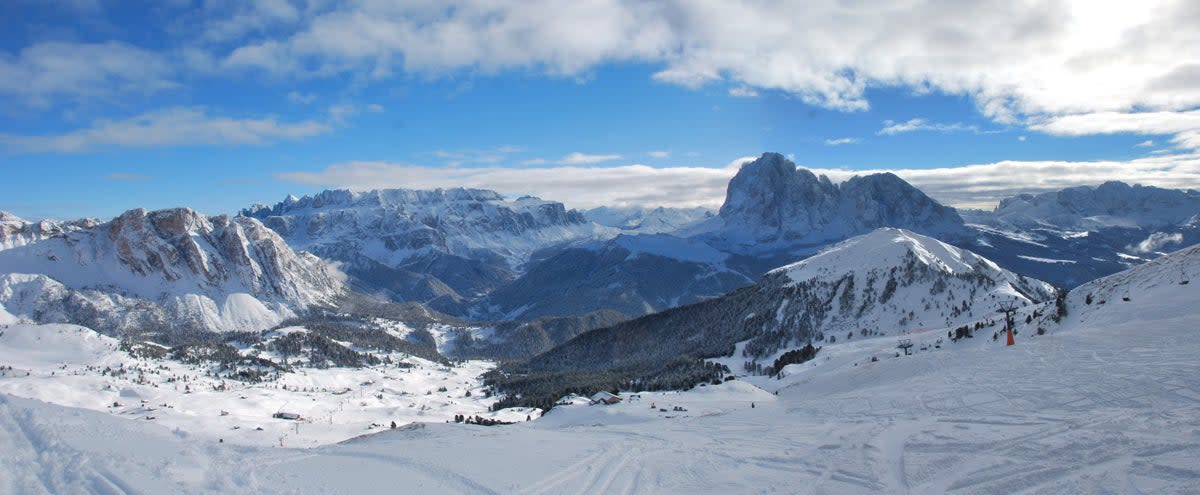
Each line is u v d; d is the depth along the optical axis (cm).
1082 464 3425
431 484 3709
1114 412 4350
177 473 3459
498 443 5109
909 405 5728
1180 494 2914
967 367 7044
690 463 4253
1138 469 3244
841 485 3597
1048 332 9719
